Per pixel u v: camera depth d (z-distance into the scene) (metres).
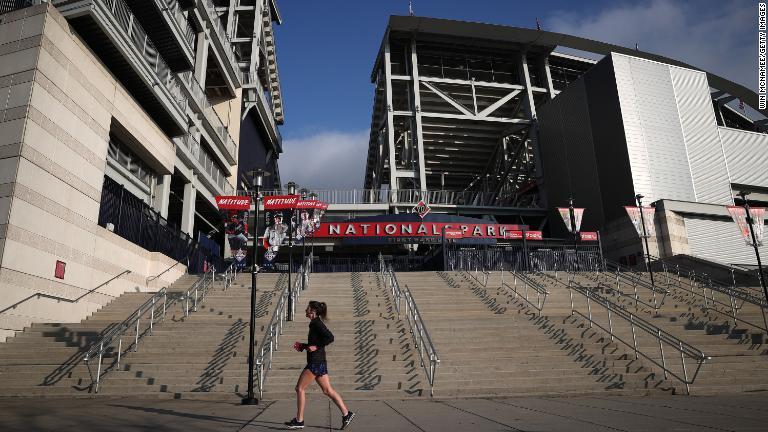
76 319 15.43
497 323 14.84
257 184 11.16
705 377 11.52
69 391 10.30
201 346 12.59
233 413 7.66
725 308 19.14
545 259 27.94
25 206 13.55
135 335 13.13
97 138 17.30
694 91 39.28
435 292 19.41
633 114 36.69
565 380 11.27
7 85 14.36
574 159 41.06
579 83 41.31
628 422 6.39
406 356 12.27
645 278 24.77
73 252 15.55
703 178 36.66
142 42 19.83
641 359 12.70
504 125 50.25
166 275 21.84
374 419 7.01
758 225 21.86
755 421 6.32
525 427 6.08
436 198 45.59
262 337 13.08
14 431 5.69
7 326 12.66
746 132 41.78
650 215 25.59
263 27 49.31
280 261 37.38
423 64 51.81
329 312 16.36
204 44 30.16
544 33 49.94
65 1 15.66
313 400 9.77
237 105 41.09
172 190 29.83
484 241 32.31
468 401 9.58
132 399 9.84
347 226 33.34
